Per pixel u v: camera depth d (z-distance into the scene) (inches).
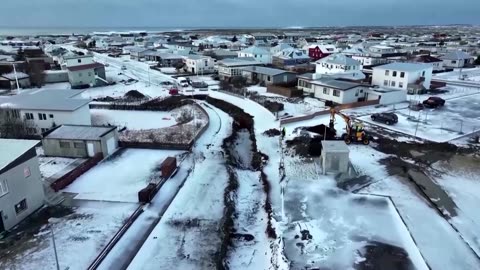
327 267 658.8
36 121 1448.1
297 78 2284.7
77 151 1205.7
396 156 1171.3
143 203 909.8
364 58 3368.6
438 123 1567.4
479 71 3070.9
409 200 895.7
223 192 978.1
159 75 3004.4
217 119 1734.7
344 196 922.1
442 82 2433.6
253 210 912.3
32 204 861.8
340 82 2023.9
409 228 775.7
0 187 767.1
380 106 1871.3
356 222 804.6
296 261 676.1
